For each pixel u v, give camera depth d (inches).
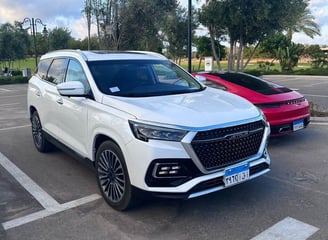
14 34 1555.1
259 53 1238.9
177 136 131.5
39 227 143.6
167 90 179.5
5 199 171.6
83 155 179.6
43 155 244.2
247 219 146.0
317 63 1245.7
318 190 173.9
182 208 156.6
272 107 234.8
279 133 237.9
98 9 903.7
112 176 155.1
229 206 157.9
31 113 257.0
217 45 797.9
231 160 142.0
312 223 141.4
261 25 522.6
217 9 529.3
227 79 271.1
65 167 218.5
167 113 139.0
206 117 138.2
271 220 144.7
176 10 941.2
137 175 136.9
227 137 138.0
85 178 199.2
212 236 133.6
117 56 197.9
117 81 177.2
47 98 217.5
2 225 145.6
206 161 135.5
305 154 231.1
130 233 137.3
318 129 299.0
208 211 153.6
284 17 526.6
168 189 133.0
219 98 167.6
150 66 198.1
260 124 153.2
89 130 168.2
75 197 172.7
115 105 154.6
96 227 142.6
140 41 940.0
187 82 197.5
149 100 157.8
